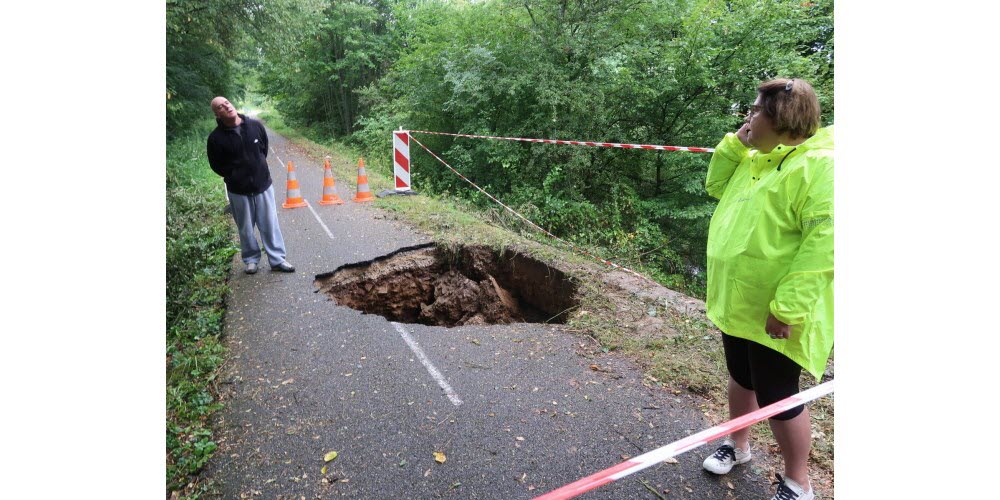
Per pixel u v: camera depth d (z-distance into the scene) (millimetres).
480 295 6031
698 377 3346
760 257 1921
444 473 2580
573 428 2918
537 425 2947
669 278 7266
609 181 9055
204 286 5141
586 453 2711
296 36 15578
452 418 3025
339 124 24766
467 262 6293
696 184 8516
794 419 2055
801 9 8289
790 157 1883
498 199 9320
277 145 21250
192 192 9234
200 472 2617
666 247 8203
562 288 5277
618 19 9023
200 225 7148
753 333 2020
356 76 22531
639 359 3635
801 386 3271
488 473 2578
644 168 9453
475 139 9914
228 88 22766
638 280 5016
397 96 16609
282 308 4648
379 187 10570
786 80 1854
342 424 2986
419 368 3590
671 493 2410
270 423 3008
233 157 5098
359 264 5871
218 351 3836
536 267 5719
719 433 1881
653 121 9180
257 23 14414
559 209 8133
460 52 10422
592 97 8594
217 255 6008
